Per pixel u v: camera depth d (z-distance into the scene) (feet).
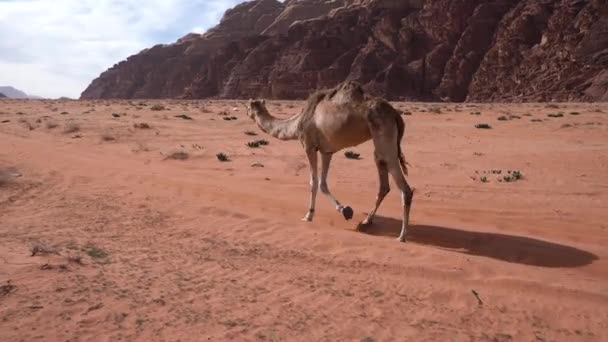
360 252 23.76
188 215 29.71
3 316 14.53
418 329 16.12
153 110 127.13
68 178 39.58
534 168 49.42
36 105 156.35
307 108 30.04
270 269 20.98
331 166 50.98
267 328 15.43
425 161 54.19
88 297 16.39
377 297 18.56
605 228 30.48
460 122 97.71
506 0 364.38
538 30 327.67
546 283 20.15
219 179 43.29
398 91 367.45
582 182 43.21
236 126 85.15
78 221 26.99
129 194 34.73
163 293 17.44
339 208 29.30
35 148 56.08
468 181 44.34
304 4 608.19
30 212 28.53
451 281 20.51
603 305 18.53
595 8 292.20
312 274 20.66
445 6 370.94
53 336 13.78
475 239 27.61
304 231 26.91
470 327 16.52
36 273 17.85
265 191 38.75
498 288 19.89
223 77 511.40
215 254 22.58
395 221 31.22
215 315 16.07
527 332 16.39
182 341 14.21
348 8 471.62
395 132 26.73
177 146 62.13
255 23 654.94
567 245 26.84
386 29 402.72
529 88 307.37
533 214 33.60
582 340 16.02
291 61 439.22
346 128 27.58
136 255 21.50
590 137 72.49
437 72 367.04
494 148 62.90
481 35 357.82
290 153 58.34
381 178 28.84
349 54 413.18
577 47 290.15
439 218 32.50
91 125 77.20
